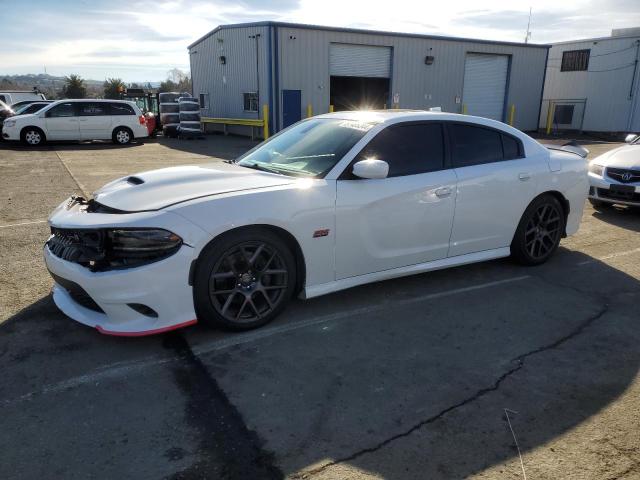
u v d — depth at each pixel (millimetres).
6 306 3811
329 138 4062
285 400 2732
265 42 21172
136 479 2158
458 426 2531
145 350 3232
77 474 2180
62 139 17875
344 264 3771
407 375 3008
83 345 3275
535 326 3703
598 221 7148
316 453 2328
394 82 24203
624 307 4070
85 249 3123
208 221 3154
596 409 2691
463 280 4625
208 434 2451
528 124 29641
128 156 14844
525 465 2262
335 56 22656
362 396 2785
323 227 3586
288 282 3570
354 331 3562
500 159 4621
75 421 2529
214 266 3229
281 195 3426
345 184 3684
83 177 10211
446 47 25266
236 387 2850
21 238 5574
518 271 4906
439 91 25750
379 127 3971
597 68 30547
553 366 3137
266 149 4430
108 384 2852
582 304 4117
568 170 5035
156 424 2518
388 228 3898
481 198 4398
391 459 2291
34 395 2734
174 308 3141
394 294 4254
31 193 8328
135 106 19125
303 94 22188
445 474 2201
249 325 3484
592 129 31344
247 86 23312
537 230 4961
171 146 18781
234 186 3463
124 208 3195
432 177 4090
